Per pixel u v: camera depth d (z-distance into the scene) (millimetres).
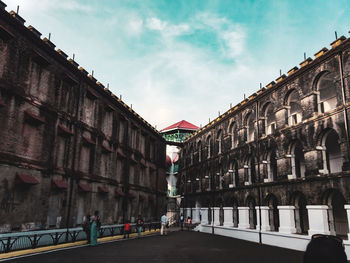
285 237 20453
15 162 16000
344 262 5523
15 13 16422
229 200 29453
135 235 26344
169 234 29500
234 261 14336
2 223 14938
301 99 20719
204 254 16281
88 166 23422
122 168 29812
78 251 15656
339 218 23344
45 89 18828
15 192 15930
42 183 18000
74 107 21750
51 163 18922
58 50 20500
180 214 44188
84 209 22375
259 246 20953
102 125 25938
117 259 13562
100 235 22172
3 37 15688
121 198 28891
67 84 21188
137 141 34344
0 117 15266
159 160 42469
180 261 13695
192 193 39250
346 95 17109
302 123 20188
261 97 25578
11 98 16094
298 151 26656
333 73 18188
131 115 32188
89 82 23688
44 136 18484
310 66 19938
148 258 14164
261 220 23438
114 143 27891
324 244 5688
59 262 12266
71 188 20766
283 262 14367
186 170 43344
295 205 20781
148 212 37094
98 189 24422
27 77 17266
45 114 18734
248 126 27891
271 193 22766
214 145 34562
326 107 23141
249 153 26516
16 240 15070
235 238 26547
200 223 36219
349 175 16219
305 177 19219
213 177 33969
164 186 43969
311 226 18391
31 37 17484
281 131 22344
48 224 18359
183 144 45688
